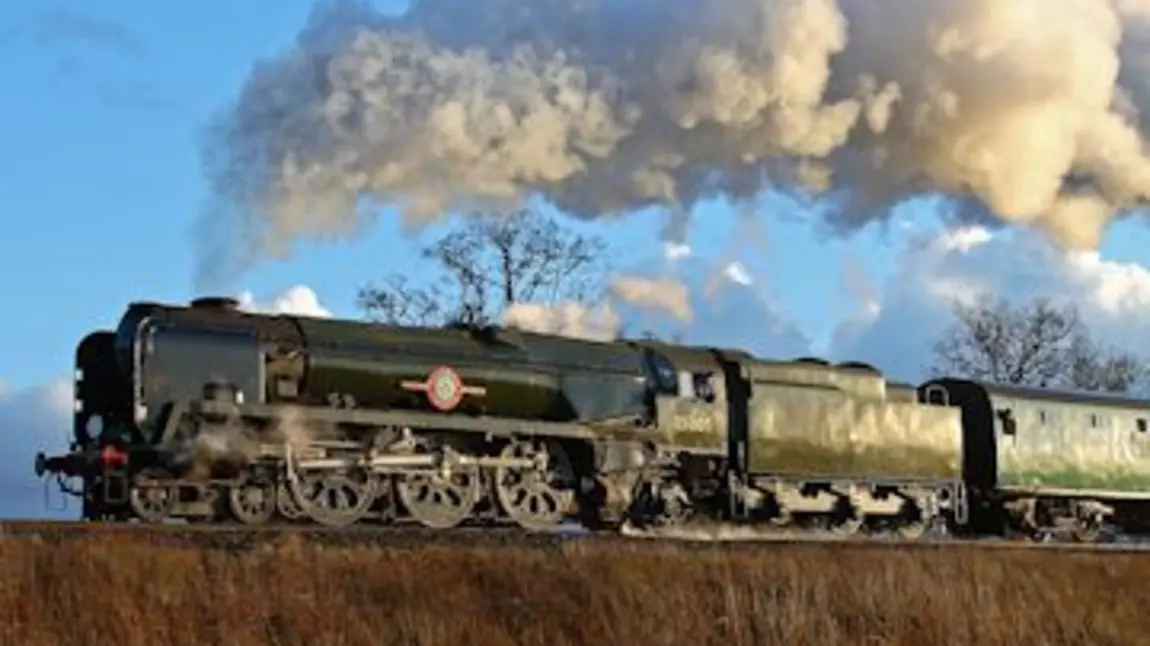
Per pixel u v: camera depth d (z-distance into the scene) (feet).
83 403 73.72
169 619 54.39
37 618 53.01
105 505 69.82
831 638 63.21
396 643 57.06
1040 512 110.63
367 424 76.95
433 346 81.30
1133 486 114.93
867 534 98.27
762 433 92.07
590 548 65.67
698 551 67.62
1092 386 205.26
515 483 81.82
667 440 88.28
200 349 72.43
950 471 102.47
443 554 62.64
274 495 73.36
